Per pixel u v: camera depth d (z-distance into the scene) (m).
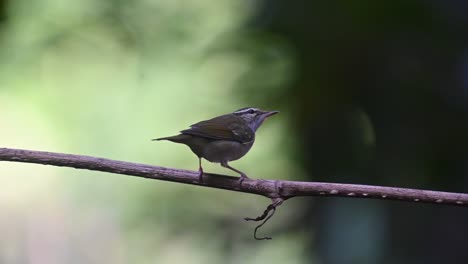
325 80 11.60
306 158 12.09
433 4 11.09
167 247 12.88
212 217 12.47
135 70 14.28
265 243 11.97
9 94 15.62
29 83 15.27
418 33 11.27
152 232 12.87
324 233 11.09
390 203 10.80
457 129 11.02
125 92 15.32
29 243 17.56
